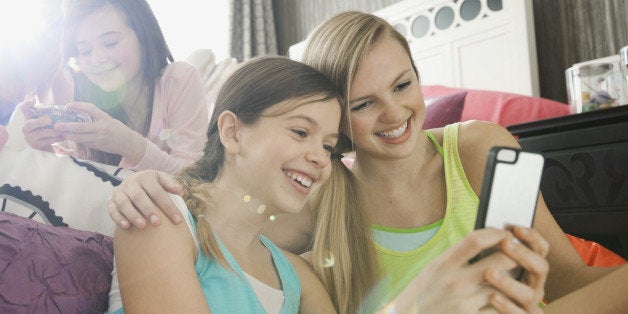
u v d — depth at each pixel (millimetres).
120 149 890
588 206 1089
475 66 2035
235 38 2818
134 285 520
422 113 810
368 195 893
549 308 648
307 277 752
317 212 852
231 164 664
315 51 799
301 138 658
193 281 530
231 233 645
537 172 511
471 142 875
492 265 478
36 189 641
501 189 496
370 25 771
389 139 792
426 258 772
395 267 811
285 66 691
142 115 1132
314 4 2797
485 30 1987
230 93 685
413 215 868
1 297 464
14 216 549
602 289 652
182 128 1161
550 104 1593
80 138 830
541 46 1938
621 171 1031
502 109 1638
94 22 986
